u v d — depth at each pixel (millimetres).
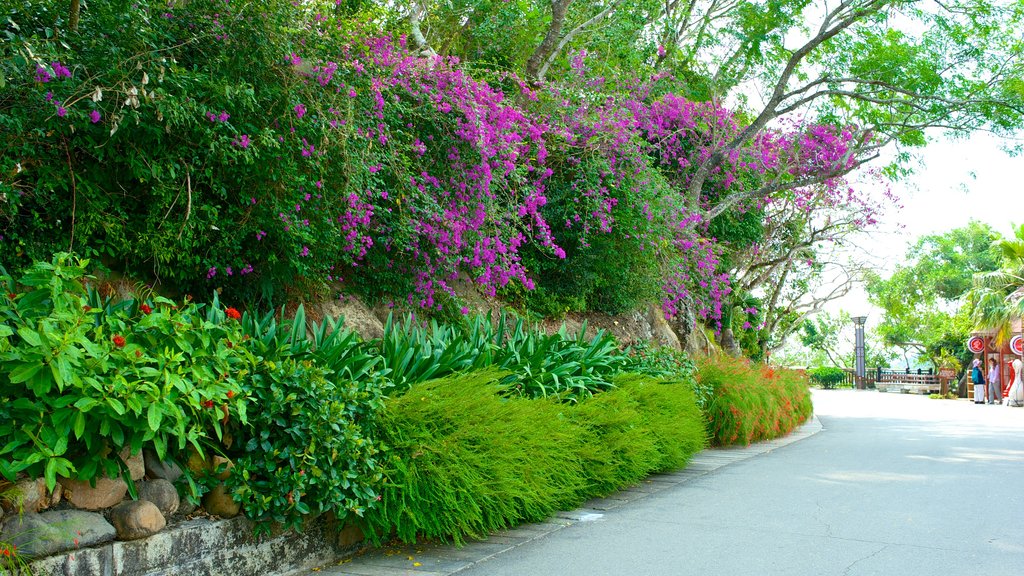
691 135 17578
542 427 5969
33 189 5574
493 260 9602
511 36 13836
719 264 17000
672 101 16797
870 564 4621
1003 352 30938
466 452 5105
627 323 14320
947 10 14961
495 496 5363
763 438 12953
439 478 4898
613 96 12945
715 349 18797
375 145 7879
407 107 8766
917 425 16844
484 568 4672
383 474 4816
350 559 4910
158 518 3771
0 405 3328
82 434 3428
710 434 11445
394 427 4977
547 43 12719
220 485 4227
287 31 6539
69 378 3309
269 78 6562
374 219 8453
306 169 6914
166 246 6270
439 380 5543
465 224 9156
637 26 15219
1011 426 16484
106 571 3527
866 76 16203
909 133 17453
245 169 6355
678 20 18047
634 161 11938
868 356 64750
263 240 7004
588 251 12211
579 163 11500
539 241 11711
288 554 4488
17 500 3342
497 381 6328
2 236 5562
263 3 6191
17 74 5059
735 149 17281
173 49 6207
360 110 7508
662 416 8367
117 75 5535
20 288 4812
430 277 9086
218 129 6121
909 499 6922
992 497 7020
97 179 5957
